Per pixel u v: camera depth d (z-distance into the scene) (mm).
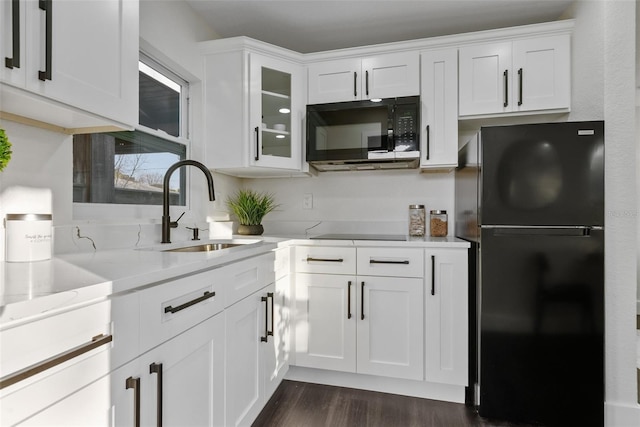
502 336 1583
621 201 1535
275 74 2111
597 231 1488
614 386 1532
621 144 1538
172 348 913
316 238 2029
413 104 1964
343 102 2068
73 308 630
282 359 1805
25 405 545
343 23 2105
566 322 1520
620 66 1548
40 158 1092
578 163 1497
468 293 1745
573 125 1504
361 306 1852
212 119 2045
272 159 2053
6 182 991
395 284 1819
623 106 1543
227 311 1209
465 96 1963
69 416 622
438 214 2229
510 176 1561
